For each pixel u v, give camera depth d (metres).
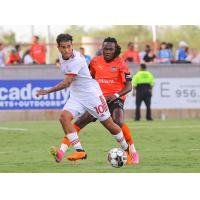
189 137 48.69
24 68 69.19
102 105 33.28
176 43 105.44
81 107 33.12
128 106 70.25
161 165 34.00
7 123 64.31
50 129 56.38
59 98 69.12
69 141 33.41
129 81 35.03
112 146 43.34
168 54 75.00
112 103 35.03
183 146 43.00
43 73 69.31
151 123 62.84
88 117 34.09
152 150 40.75
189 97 70.25
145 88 66.12
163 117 70.25
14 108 69.06
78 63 32.62
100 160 36.09
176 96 70.25
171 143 44.88
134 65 71.38
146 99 66.56
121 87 35.50
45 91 32.53
